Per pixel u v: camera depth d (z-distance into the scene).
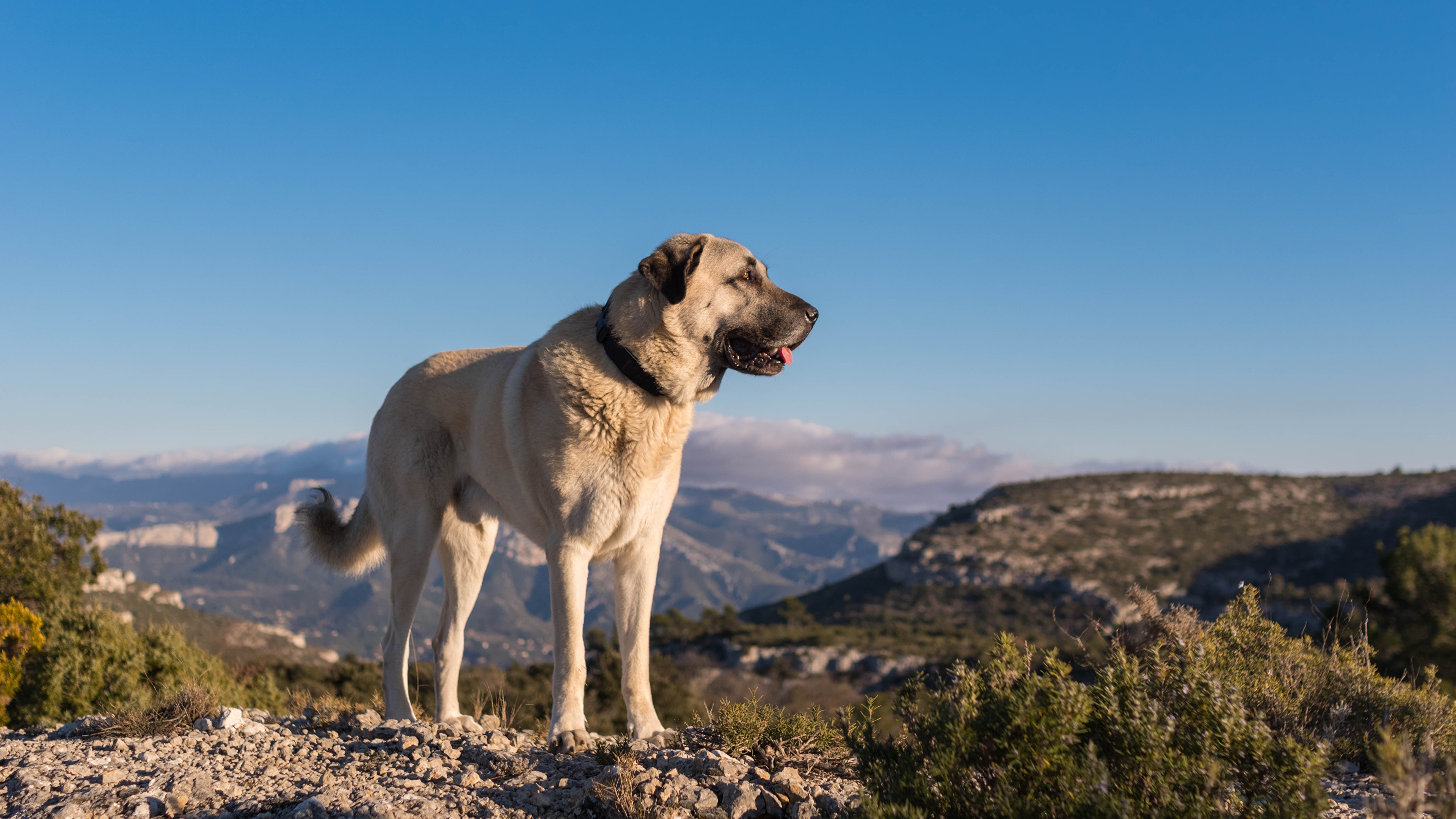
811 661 72.69
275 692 10.91
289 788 4.00
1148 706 2.95
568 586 4.83
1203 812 2.67
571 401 4.85
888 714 3.55
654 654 76.19
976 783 2.89
